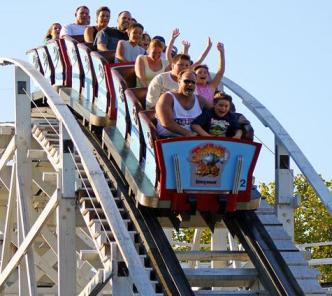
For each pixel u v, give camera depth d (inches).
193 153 863.7
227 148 871.1
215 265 1173.7
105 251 884.0
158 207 863.7
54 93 969.5
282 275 840.9
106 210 835.4
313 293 859.4
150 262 855.1
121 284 847.7
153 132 877.8
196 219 926.4
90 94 1091.9
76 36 1267.2
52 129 1106.7
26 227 1068.5
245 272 874.8
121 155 930.1
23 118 1095.6
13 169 1106.1
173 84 935.0
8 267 1079.0
